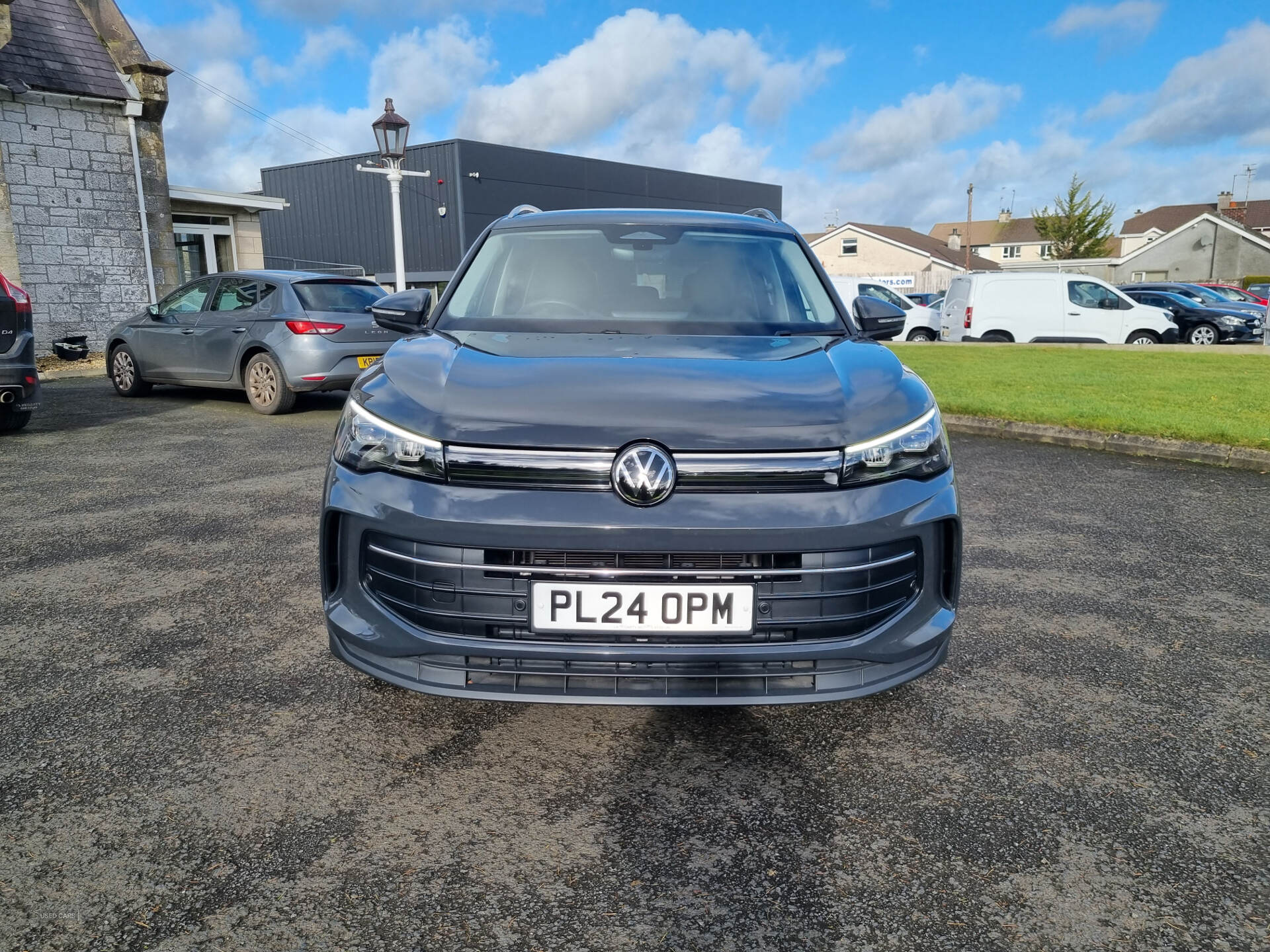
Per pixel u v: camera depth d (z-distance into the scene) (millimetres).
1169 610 3674
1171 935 1796
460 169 33438
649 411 2260
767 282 3416
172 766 2412
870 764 2459
